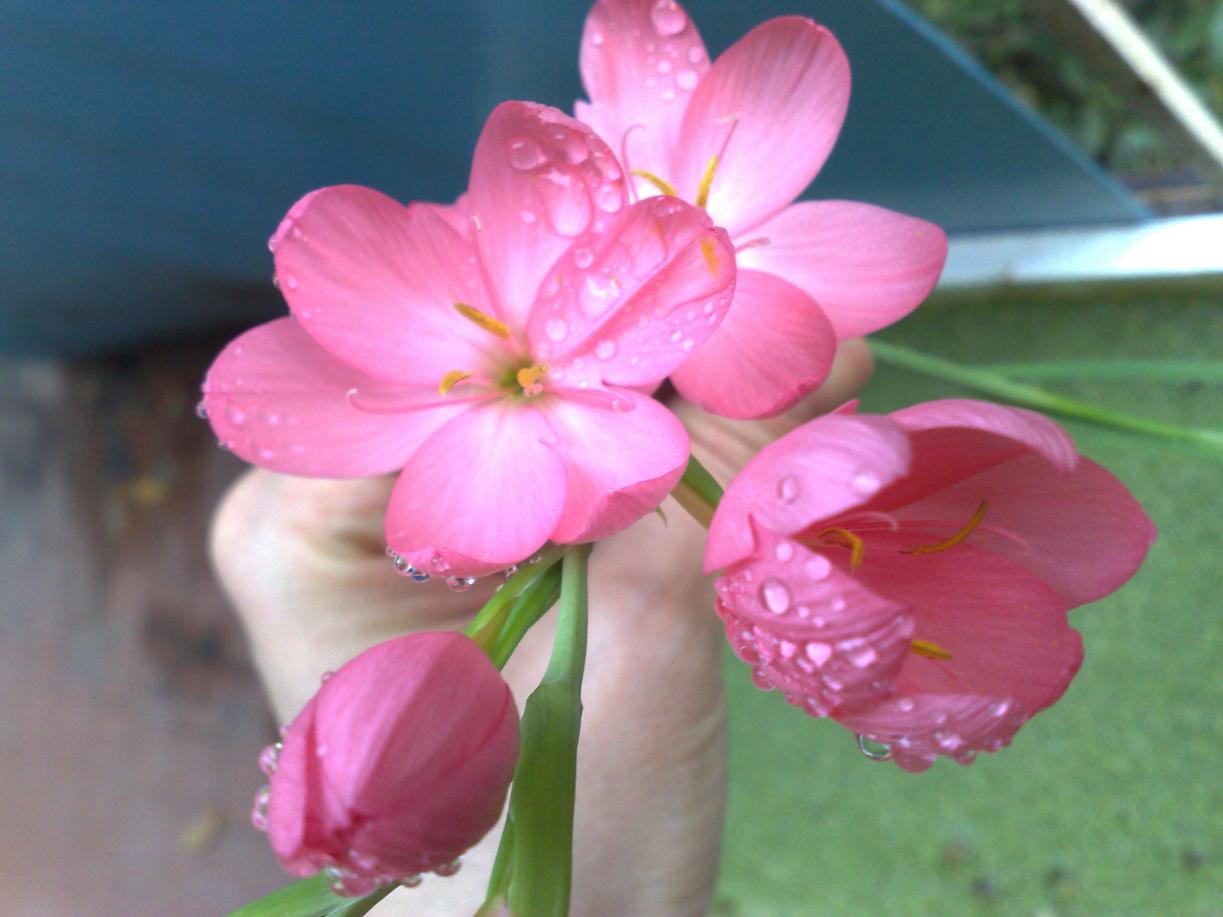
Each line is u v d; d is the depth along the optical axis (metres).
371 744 0.09
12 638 0.43
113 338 0.41
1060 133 0.27
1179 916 0.26
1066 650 0.10
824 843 0.32
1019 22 0.25
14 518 0.44
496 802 0.10
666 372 0.11
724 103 0.12
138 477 0.42
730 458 0.17
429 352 0.12
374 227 0.11
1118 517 0.11
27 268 0.33
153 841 0.39
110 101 0.23
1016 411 0.09
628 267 0.11
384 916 0.16
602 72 0.12
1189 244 0.25
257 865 0.38
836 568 0.09
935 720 0.09
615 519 0.11
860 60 0.21
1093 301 0.27
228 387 0.11
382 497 0.18
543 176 0.11
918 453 0.10
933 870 0.30
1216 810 0.26
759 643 0.10
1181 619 0.26
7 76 0.22
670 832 0.17
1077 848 0.28
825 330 0.11
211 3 0.19
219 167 0.27
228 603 0.40
